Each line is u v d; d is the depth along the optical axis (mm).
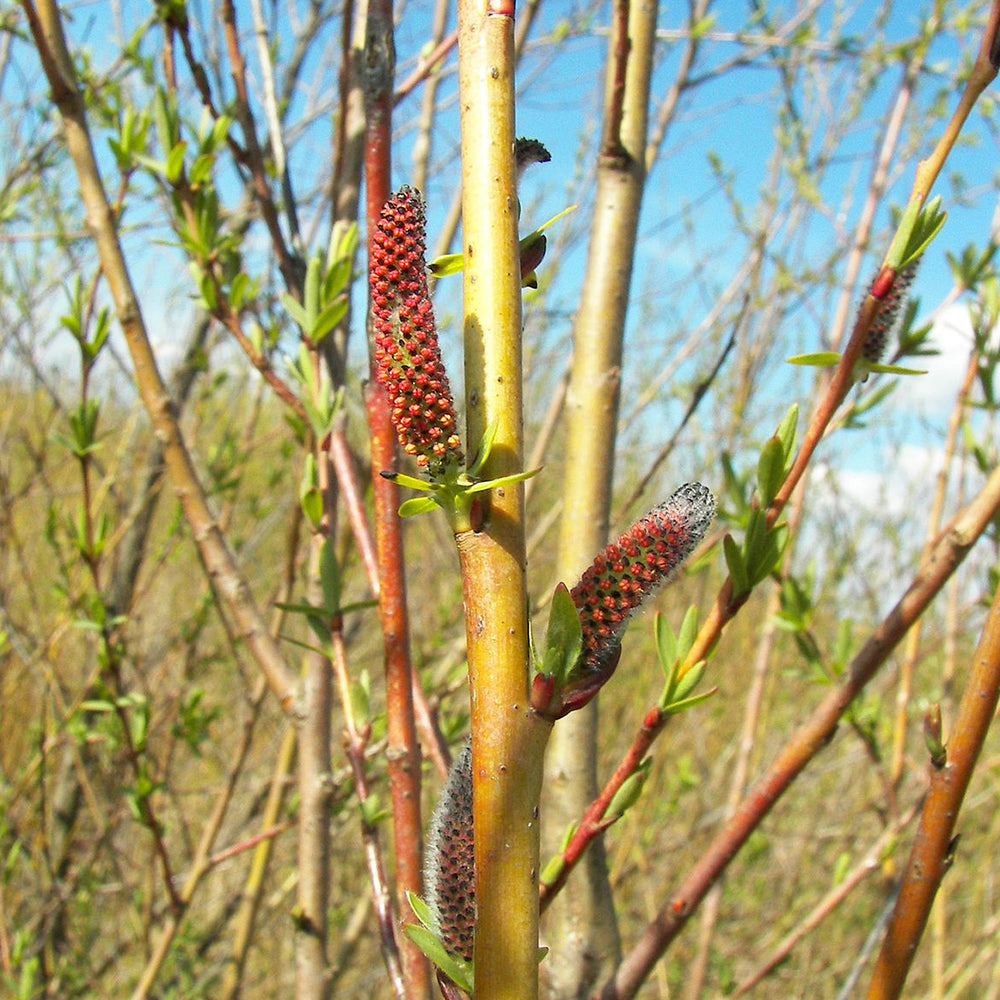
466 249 145
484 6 146
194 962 599
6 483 602
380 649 653
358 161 317
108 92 526
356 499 258
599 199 310
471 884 153
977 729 179
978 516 213
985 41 166
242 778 714
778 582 320
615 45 297
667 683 182
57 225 643
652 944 232
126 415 739
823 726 221
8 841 597
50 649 550
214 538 293
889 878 322
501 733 138
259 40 327
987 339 334
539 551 727
